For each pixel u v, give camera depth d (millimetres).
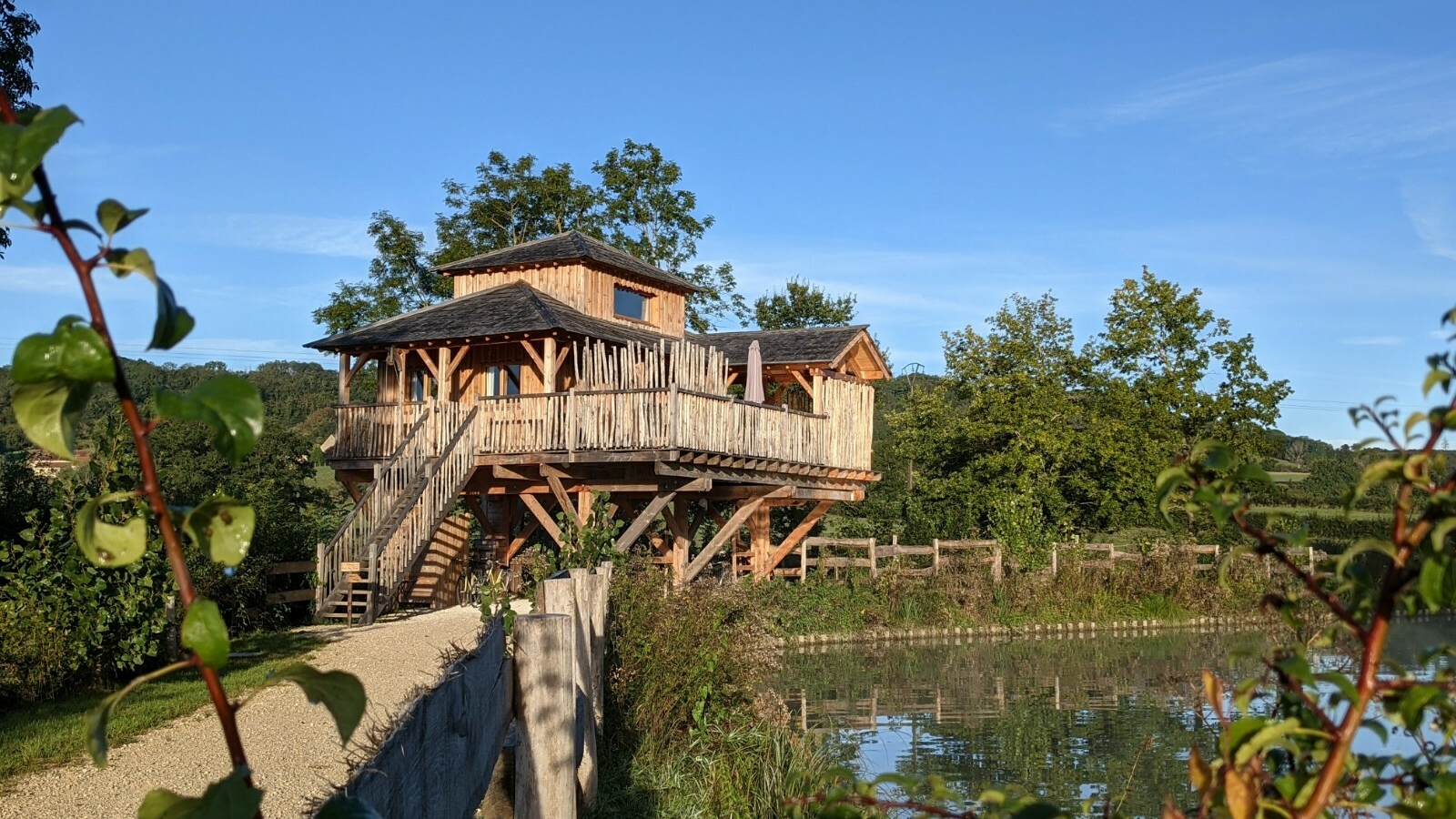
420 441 23500
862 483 31547
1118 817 2500
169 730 10508
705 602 14359
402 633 17094
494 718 5129
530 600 20750
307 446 35219
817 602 30422
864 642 29406
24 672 11844
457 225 49656
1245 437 40219
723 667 14086
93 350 1354
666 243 51188
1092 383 42312
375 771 2777
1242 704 2064
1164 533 38781
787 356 29312
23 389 1357
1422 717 1861
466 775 4266
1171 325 41500
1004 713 19391
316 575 19625
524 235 50188
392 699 11344
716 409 24062
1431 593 1742
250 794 1475
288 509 23984
